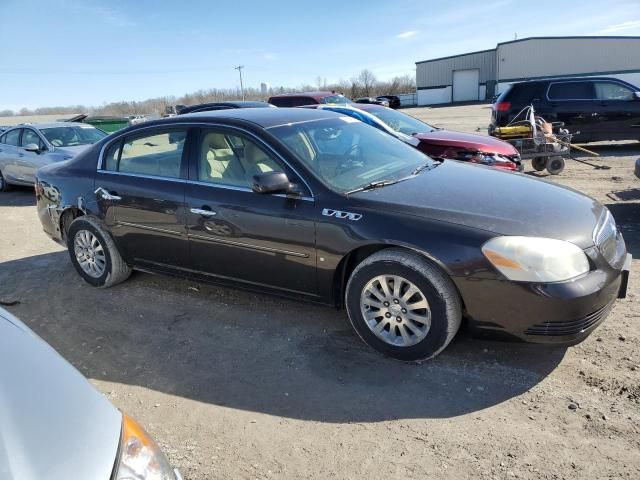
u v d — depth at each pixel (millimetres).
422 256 3152
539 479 2359
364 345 3615
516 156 7445
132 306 4551
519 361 3285
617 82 12047
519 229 3037
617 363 3176
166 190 4188
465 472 2430
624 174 9227
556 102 12211
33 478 1408
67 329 4238
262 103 13977
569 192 3766
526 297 2930
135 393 3279
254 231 3725
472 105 44375
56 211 5043
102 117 20562
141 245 4484
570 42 45844
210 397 3172
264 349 3674
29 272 5699
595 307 2973
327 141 4078
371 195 3467
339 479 2449
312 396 3098
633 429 2621
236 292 4652
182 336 3957
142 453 1667
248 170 3828
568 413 2779
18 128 10953
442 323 3141
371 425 2809
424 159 4422
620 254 3301
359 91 71625
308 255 3535
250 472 2537
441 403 2947
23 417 1611
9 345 1969
